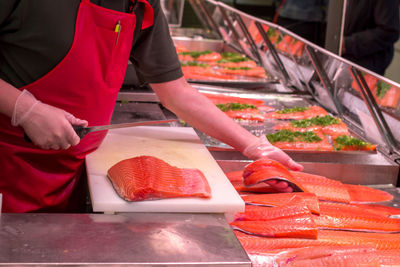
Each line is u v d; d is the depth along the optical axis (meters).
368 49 3.02
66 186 2.04
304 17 3.71
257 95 3.70
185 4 6.38
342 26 3.22
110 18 1.76
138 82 3.33
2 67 1.76
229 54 5.07
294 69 3.77
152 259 1.16
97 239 1.22
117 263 1.13
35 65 1.74
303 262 1.44
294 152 2.44
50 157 1.93
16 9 1.64
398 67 2.87
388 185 2.38
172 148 2.10
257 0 4.69
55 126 1.61
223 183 1.77
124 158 1.95
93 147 2.01
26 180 1.91
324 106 3.43
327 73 3.20
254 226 1.65
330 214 1.83
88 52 1.76
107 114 1.99
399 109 2.38
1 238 1.18
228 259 1.19
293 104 3.51
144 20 1.92
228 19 5.22
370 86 2.64
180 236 1.30
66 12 1.68
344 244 1.60
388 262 1.43
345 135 2.63
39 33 1.68
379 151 2.56
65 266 1.10
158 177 1.61
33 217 1.30
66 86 1.79
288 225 1.64
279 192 1.98
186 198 1.59
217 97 3.51
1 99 1.62
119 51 1.85
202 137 2.57
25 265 1.09
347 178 2.37
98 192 1.59
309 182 2.12
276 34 3.98
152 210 1.54
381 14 2.90
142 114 2.89
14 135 1.84
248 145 2.13
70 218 1.32
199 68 4.27
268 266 1.45
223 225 1.40
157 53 2.05
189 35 6.14
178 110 2.15
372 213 1.90
